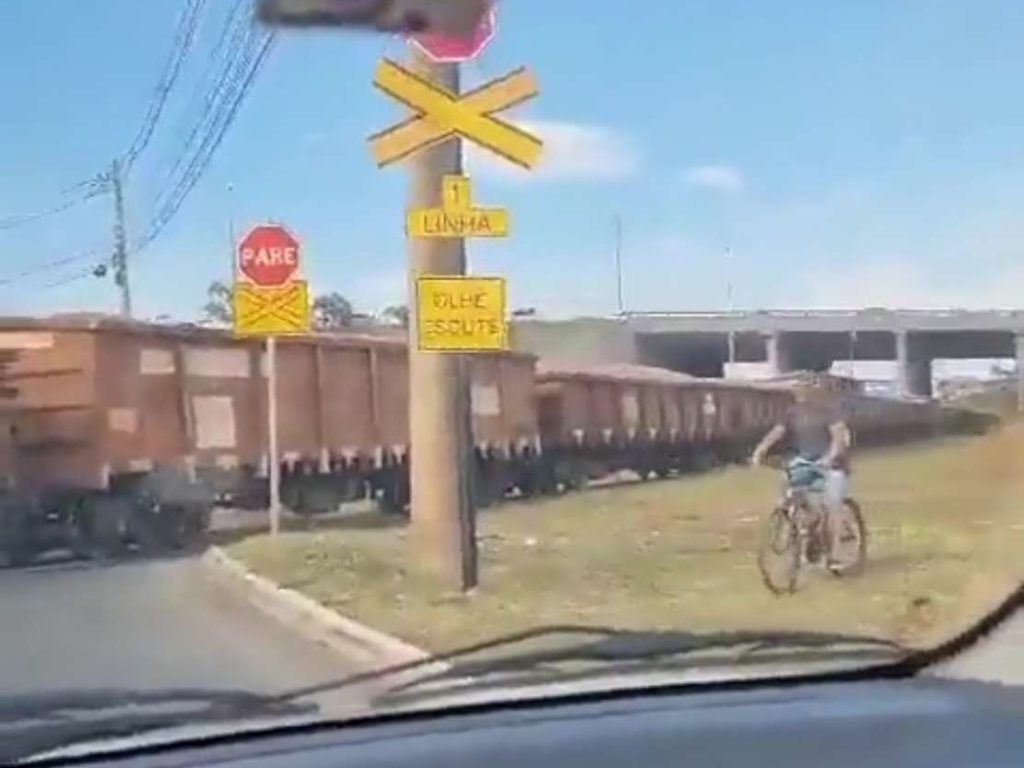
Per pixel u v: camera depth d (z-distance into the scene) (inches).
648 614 306.2
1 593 360.2
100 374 667.4
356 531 510.0
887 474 477.4
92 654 273.3
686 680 199.6
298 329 386.9
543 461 599.8
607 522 476.4
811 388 508.4
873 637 236.2
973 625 233.0
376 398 663.8
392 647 272.5
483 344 454.9
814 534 423.5
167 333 680.4
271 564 398.6
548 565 391.9
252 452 673.0
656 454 578.6
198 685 222.5
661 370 583.5
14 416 649.0
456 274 439.2
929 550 384.5
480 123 351.9
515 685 194.5
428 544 434.6
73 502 612.7
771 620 285.6
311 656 269.1
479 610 327.3
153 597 357.4
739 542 421.7
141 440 666.8
